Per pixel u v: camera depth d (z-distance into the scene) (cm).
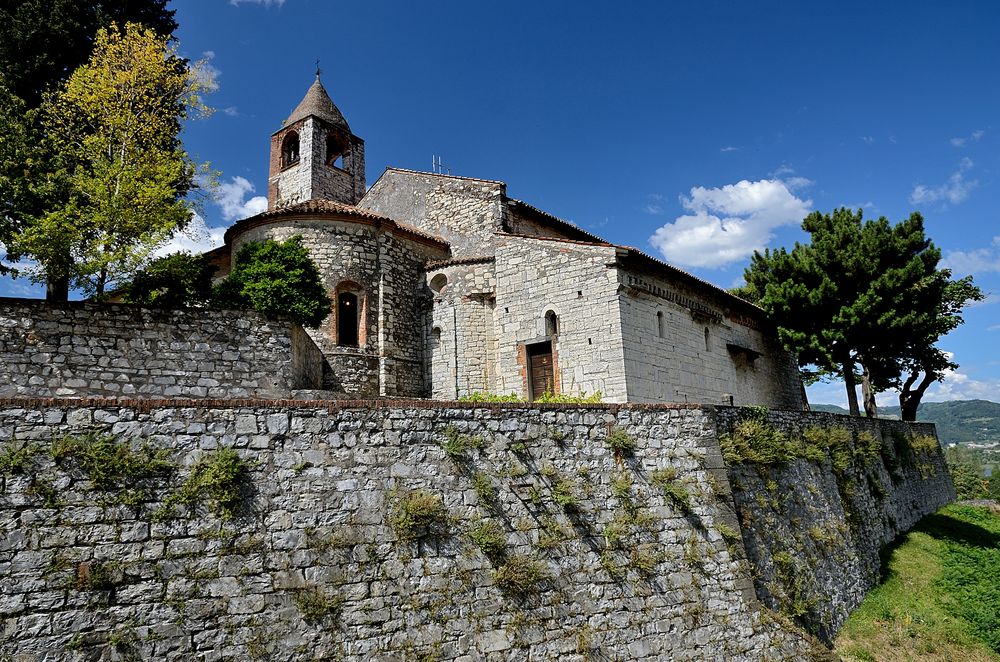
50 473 901
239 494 1003
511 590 1167
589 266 2258
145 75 2344
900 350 3316
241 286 2294
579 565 1266
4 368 1509
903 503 2878
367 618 1030
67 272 1928
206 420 1018
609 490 1374
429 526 1131
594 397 2158
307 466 1066
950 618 1955
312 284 2380
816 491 1994
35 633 838
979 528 3109
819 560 1828
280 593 984
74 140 2247
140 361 1656
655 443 1488
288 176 3325
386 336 2505
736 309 3092
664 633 1299
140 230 2067
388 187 3253
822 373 3775
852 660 1644
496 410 1286
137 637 884
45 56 2428
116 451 938
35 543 867
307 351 2141
